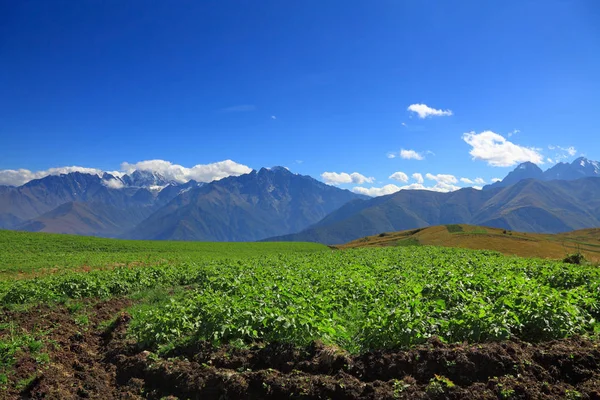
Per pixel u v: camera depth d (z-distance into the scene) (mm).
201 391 10945
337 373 10594
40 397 11430
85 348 15352
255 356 12086
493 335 11594
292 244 104625
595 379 9297
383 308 14391
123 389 12000
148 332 14906
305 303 15203
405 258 40062
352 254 50906
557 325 12344
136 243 81125
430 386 9305
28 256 54938
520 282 17797
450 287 17156
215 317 14625
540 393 8914
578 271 22547
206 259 49781
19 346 14023
